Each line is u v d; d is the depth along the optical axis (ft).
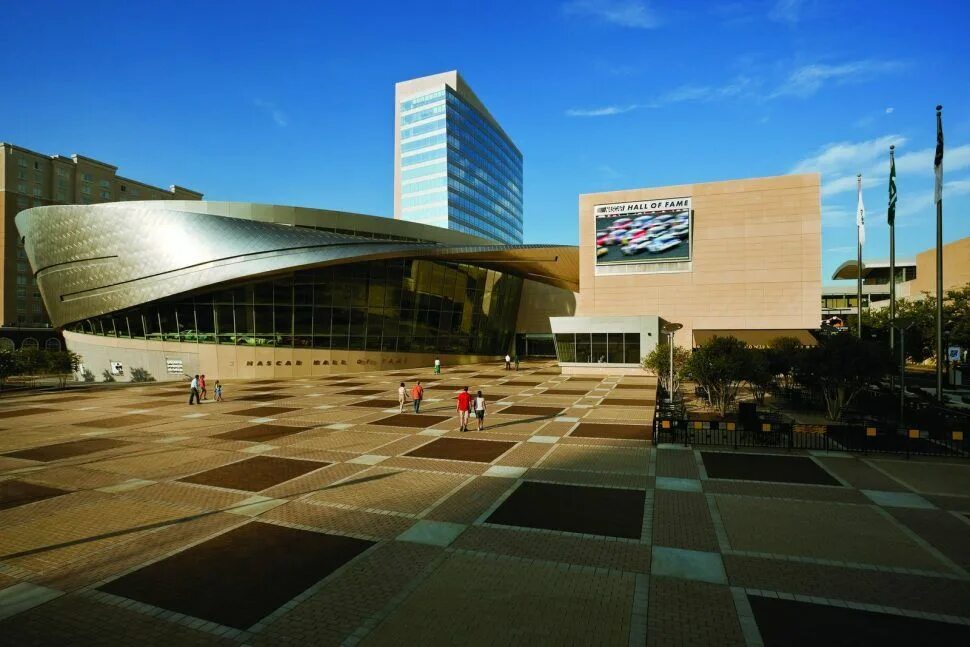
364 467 44.50
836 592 22.71
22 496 37.14
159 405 85.46
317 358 149.79
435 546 27.86
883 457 46.75
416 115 386.11
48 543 28.60
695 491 37.19
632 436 57.00
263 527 30.78
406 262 163.43
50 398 97.30
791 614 20.93
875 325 176.96
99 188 328.29
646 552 26.96
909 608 21.35
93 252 144.97
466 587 23.36
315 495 36.86
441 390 104.94
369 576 24.45
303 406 82.79
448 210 368.89
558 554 26.78
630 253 155.02
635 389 105.50
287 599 22.38
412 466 44.70
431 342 176.14
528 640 19.24
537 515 32.45
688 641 19.13
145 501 35.86
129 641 19.39
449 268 176.86
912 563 25.50
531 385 114.21
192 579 24.26
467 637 19.47
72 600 22.44
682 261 151.23
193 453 50.31
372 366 159.84
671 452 49.32
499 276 201.36
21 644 19.22
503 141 473.26
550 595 22.62
